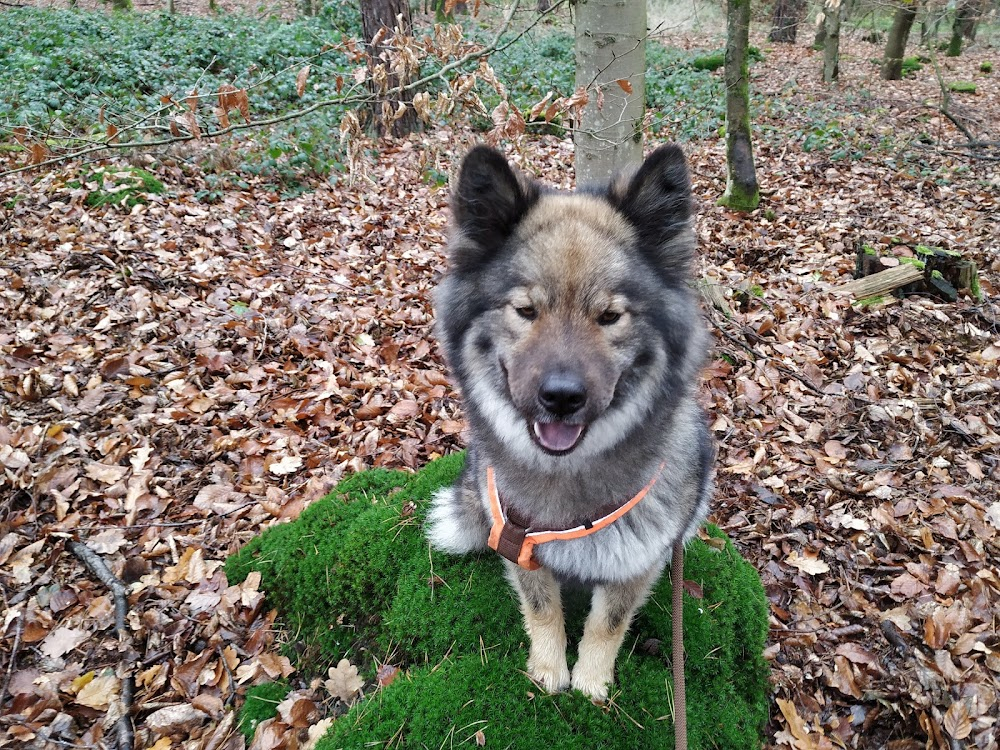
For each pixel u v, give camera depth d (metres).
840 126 3.10
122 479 1.04
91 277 1.46
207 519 1.00
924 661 0.83
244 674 0.80
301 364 1.34
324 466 1.13
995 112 3.59
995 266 1.80
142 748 0.73
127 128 1.02
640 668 0.73
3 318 1.30
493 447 0.68
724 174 2.67
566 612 0.79
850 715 0.81
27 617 0.83
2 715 0.74
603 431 0.65
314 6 4.48
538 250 0.62
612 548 0.66
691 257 0.68
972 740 0.76
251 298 1.52
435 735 0.66
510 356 0.62
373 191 2.21
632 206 0.66
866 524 1.01
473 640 0.76
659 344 0.65
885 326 1.51
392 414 1.24
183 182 1.98
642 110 1.35
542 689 0.70
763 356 1.40
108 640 0.83
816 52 5.58
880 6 3.71
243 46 3.29
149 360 1.27
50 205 1.71
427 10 4.61
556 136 2.85
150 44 3.17
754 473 1.12
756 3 6.09
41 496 0.99
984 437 1.16
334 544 0.89
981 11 4.23
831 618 0.91
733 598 0.82
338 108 2.59
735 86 2.19
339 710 0.76
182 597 0.88
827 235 2.02
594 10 1.25
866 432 1.20
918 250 1.72
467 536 0.81
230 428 1.18
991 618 0.88
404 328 1.51
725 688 0.75
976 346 1.44
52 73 2.60
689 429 0.72
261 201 2.04
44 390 1.16
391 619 0.80
